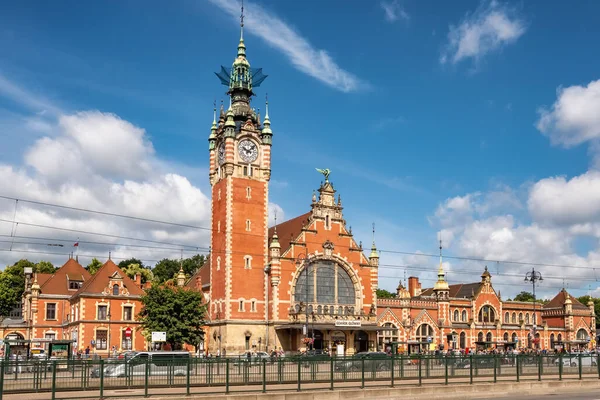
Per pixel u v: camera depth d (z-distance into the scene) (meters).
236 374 47.12
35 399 39.47
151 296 88.69
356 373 49.88
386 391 46.72
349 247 104.50
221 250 99.75
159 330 86.62
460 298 116.88
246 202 100.25
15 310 150.25
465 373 55.41
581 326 131.38
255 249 99.50
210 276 103.19
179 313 87.75
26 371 42.38
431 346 104.56
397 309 108.69
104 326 97.69
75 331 98.12
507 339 120.31
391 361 51.00
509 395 49.84
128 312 100.00
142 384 44.56
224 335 95.31
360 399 44.88
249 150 102.12
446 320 112.88
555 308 131.75
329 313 100.50
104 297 98.31
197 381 46.03
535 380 55.28
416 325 109.19
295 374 47.97
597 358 61.25
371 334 102.69
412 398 46.00
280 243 107.31
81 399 39.25
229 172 99.62
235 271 97.19
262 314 98.06
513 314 123.38
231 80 107.50
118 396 40.25
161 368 45.19
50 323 104.06
